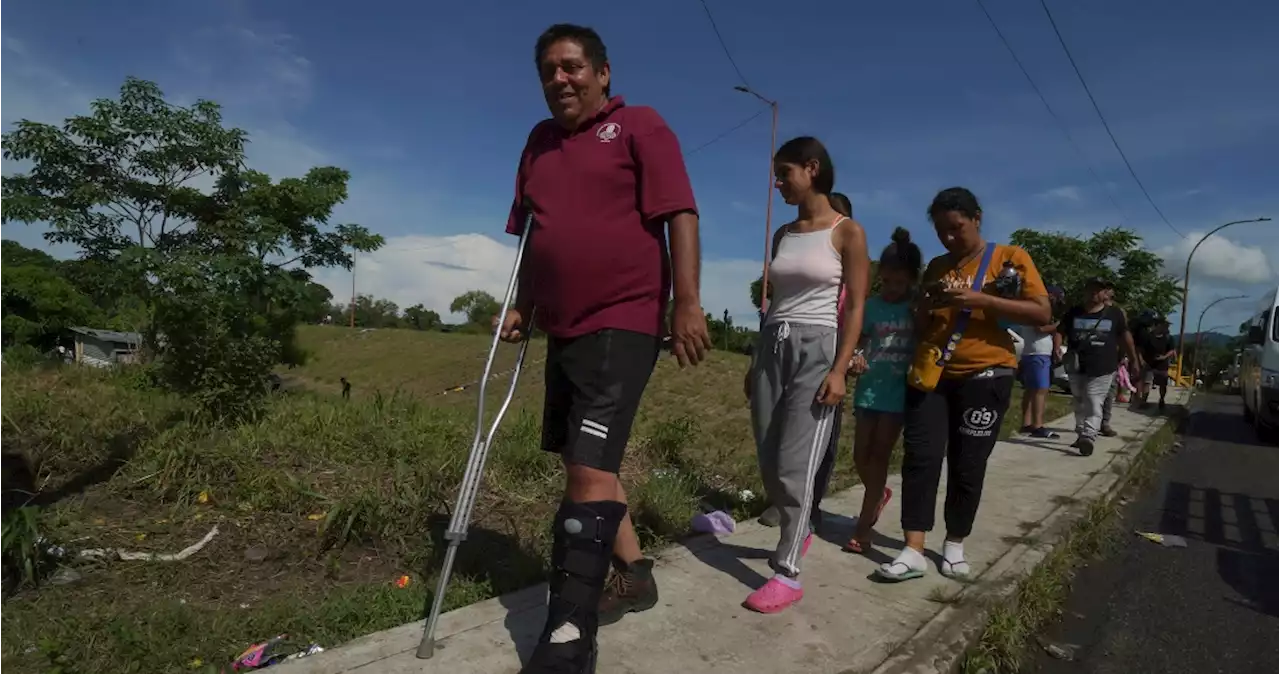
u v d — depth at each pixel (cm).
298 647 260
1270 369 1009
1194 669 317
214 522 355
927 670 268
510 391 255
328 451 453
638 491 463
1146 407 1249
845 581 344
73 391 599
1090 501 526
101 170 1216
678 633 279
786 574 307
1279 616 376
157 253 1104
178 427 457
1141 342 1208
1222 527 543
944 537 422
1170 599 397
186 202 1232
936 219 363
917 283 369
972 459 350
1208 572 441
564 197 230
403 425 527
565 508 227
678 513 441
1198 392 2416
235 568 323
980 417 347
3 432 443
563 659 214
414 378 2589
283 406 552
